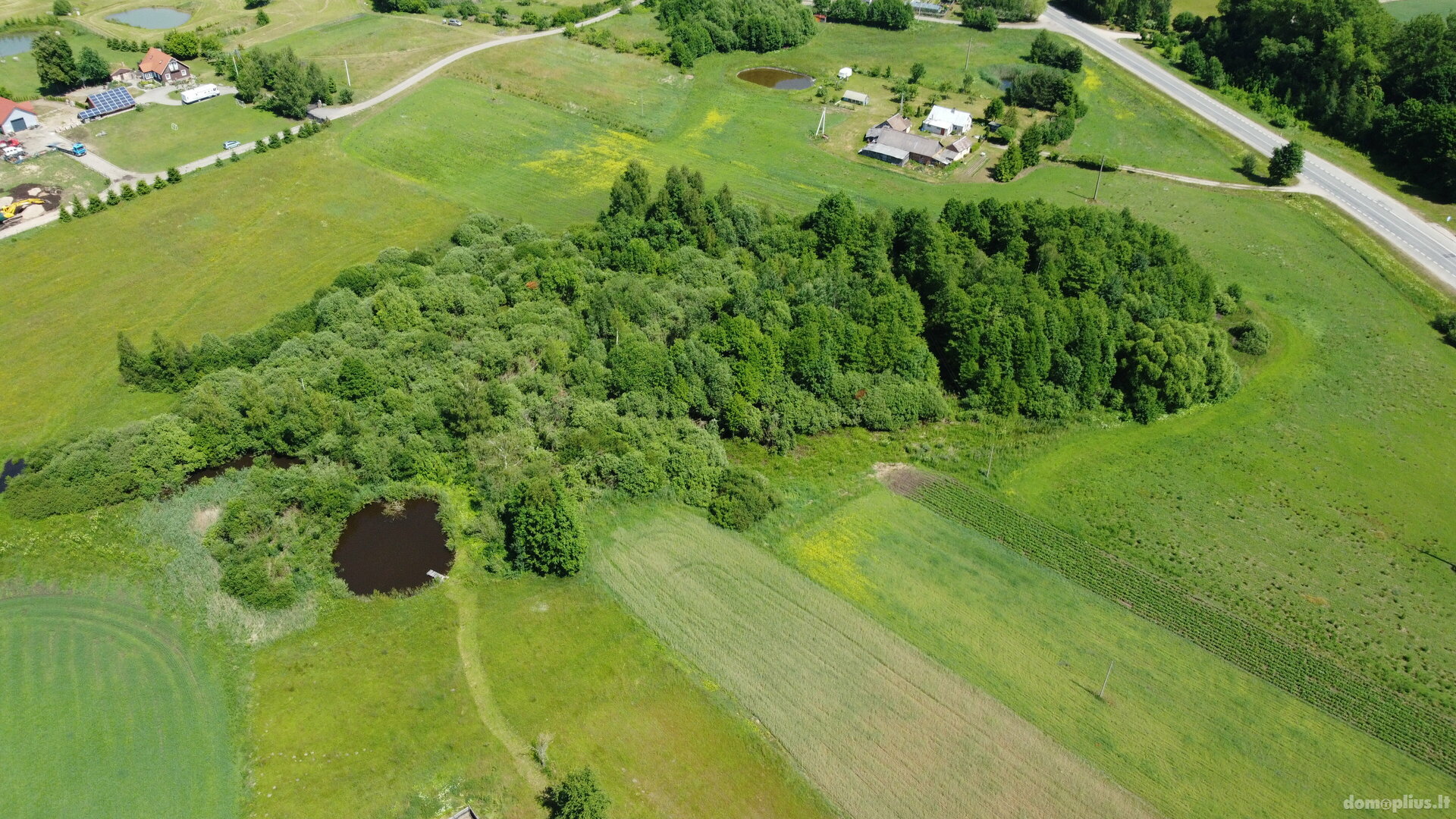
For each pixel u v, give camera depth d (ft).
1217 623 273.13
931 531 307.37
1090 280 382.83
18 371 368.27
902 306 371.76
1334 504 320.91
